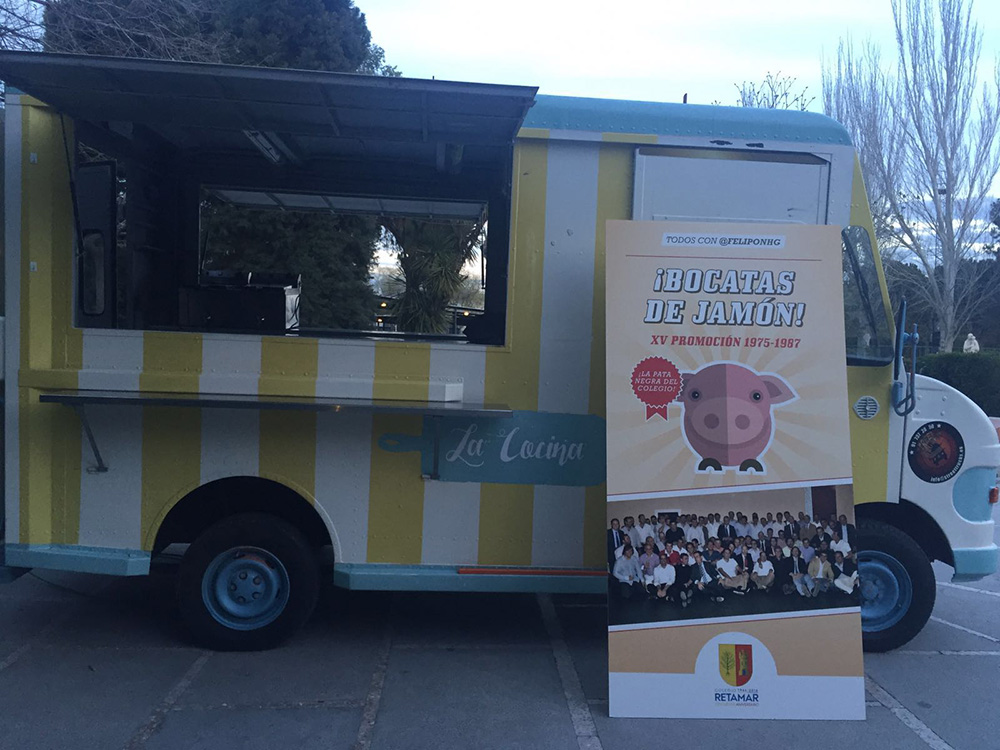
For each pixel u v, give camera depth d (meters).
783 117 4.63
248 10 15.33
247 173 6.16
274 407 4.20
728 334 4.21
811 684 4.03
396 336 6.14
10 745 3.64
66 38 10.90
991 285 28.66
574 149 4.55
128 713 3.95
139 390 4.44
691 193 4.56
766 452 4.17
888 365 4.64
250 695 4.16
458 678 4.41
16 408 4.50
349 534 4.55
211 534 4.57
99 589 5.73
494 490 4.56
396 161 6.08
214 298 6.13
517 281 4.55
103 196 4.77
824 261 4.26
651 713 3.99
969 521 4.73
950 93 25.75
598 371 4.56
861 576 4.75
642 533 4.10
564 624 5.27
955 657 4.90
